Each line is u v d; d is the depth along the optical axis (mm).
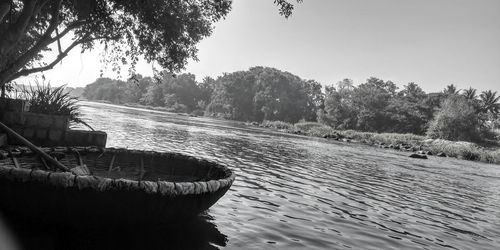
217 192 5223
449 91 81188
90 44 12898
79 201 4277
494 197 12562
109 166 7309
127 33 11969
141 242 4543
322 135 56531
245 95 108000
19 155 6051
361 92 80250
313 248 5121
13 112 8875
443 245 6062
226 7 11789
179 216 4961
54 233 4512
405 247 5680
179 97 140375
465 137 57250
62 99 10383
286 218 6539
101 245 4305
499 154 39719
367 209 8164
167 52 12258
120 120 33375
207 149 17312
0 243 4031
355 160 20688
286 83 100688
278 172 12438
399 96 86875
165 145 16844
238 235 5289
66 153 6754
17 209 4469
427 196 11117
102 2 10211
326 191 9820
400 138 52688
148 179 7262
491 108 75375
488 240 6723
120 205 4406
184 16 11945
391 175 15508
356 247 5387
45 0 9188
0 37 8266
